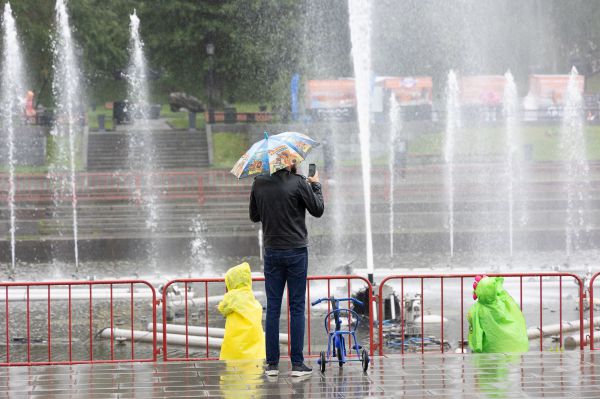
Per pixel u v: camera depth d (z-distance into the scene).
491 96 78.50
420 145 72.31
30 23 81.69
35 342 24.92
